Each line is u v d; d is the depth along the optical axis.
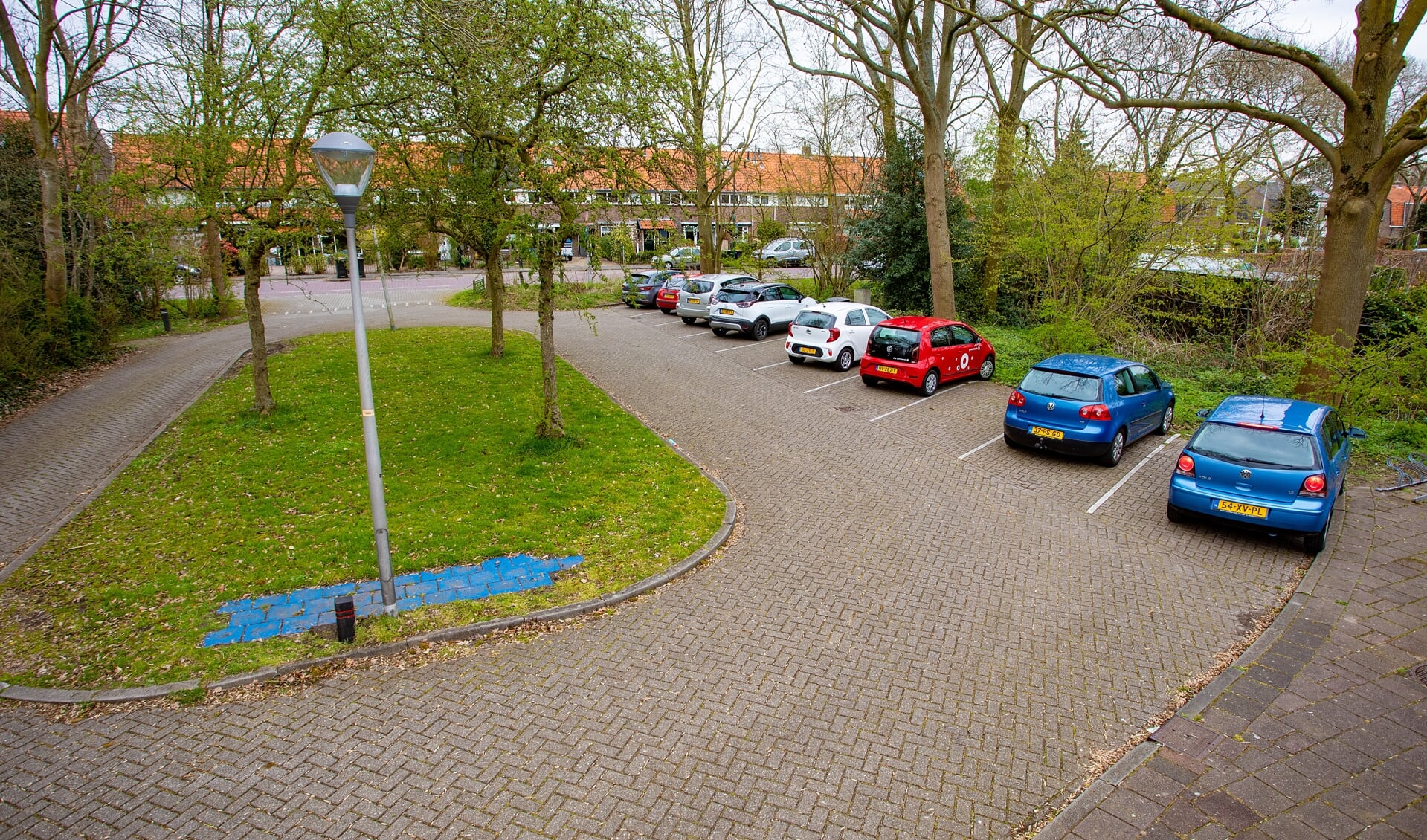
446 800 4.38
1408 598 6.91
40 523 8.45
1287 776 4.59
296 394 13.49
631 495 9.27
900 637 6.23
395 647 5.98
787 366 17.59
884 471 10.55
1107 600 6.90
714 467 10.70
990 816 4.30
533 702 5.34
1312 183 24.12
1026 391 11.18
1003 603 6.84
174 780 4.53
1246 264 16.39
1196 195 14.96
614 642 6.15
